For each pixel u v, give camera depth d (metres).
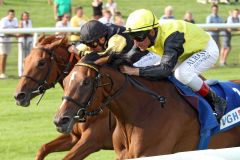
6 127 17.27
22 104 12.45
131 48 11.39
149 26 10.05
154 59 11.73
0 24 26.00
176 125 9.98
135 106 9.96
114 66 9.96
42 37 12.79
